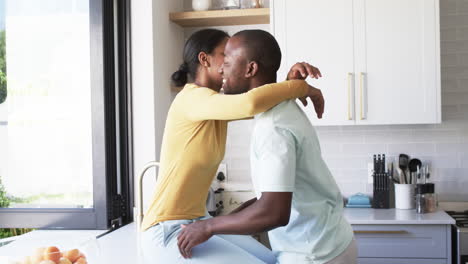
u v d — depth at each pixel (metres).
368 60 3.15
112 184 2.89
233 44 1.48
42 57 2.86
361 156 3.53
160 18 3.16
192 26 3.63
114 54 2.99
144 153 3.04
